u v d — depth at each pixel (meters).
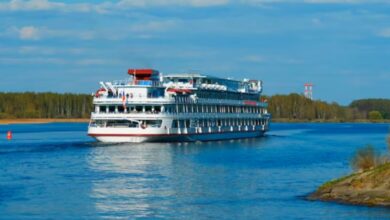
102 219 75.25
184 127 177.50
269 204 82.75
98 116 165.75
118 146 161.00
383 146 182.12
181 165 125.50
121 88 169.38
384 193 80.81
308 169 119.94
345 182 86.31
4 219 75.06
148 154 144.88
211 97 195.62
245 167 123.06
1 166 121.56
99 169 117.81
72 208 81.00
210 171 116.25
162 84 177.25
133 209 80.56
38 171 114.44
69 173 112.00
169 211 79.50
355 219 72.81
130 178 106.31
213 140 195.75
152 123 166.38
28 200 85.69
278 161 135.25
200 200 86.38
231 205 82.81
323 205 80.19
